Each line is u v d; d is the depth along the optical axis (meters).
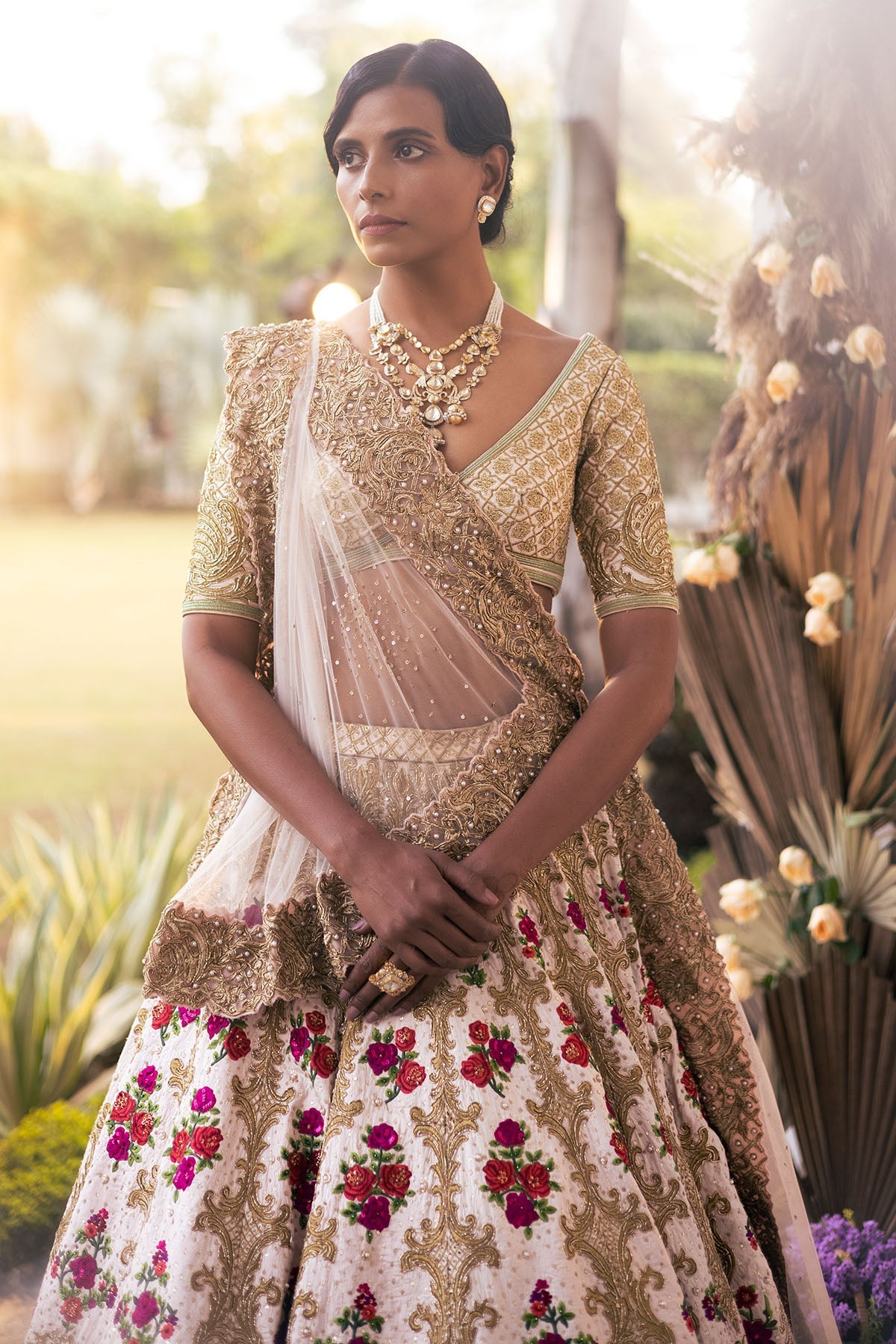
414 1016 1.51
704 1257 1.56
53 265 31.62
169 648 14.70
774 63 2.24
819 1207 2.44
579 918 1.64
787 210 2.37
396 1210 1.45
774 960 2.49
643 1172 1.57
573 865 1.67
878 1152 2.38
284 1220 1.49
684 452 11.82
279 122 32.22
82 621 16.25
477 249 1.68
